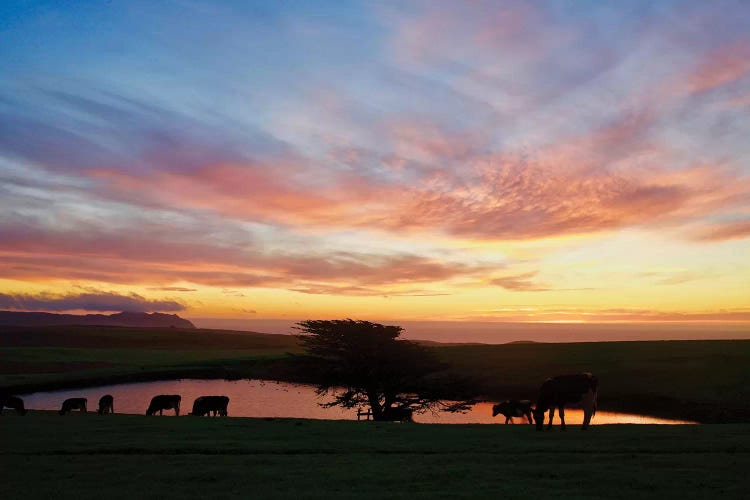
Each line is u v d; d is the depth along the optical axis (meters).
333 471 14.76
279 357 99.19
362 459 16.59
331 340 45.62
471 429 23.41
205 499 12.12
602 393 52.47
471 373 70.19
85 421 26.81
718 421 41.12
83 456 17.33
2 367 88.75
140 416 30.53
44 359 98.56
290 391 63.31
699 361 62.66
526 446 18.42
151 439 20.52
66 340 176.38
